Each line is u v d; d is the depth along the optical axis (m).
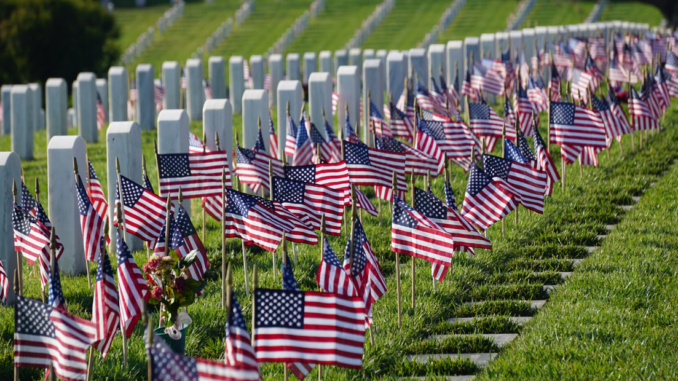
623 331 22.42
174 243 24.34
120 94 61.06
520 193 31.72
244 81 74.75
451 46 62.22
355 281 22.44
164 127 34.09
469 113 42.00
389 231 33.38
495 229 32.97
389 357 22.44
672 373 19.75
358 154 32.62
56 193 30.41
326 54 72.50
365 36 172.00
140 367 22.33
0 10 117.50
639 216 33.28
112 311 21.06
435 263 24.19
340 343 18.73
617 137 42.34
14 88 53.97
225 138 37.81
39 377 22.58
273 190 28.64
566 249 30.42
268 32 188.88
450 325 24.52
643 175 39.34
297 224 26.62
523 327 24.06
